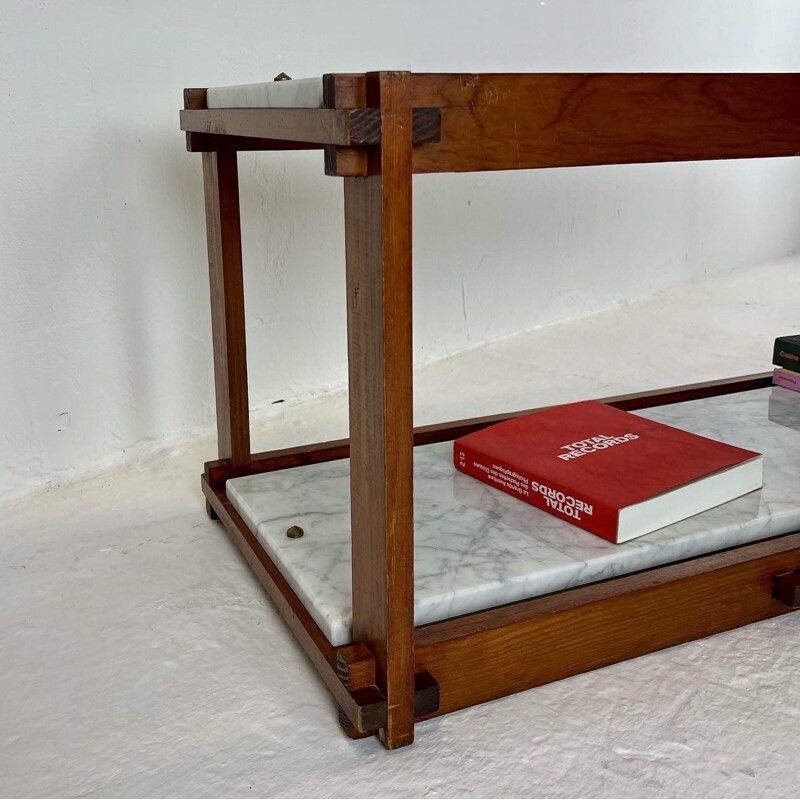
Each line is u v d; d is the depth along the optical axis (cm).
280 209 158
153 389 146
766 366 183
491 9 185
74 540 116
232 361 114
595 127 67
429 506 102
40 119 126
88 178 132
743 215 267
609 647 86
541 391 171
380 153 62
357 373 71
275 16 151
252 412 164
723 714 79
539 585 86
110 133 133
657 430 113
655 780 71
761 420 129
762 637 91
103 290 137
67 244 132
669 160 70
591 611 84
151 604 100
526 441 111
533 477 101
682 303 236
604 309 231
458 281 196
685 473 98
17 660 89
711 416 132
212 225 111
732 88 71
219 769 74
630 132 68
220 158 107
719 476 99
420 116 62
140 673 87
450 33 179
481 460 109
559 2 197
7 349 129
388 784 71
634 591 86
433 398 169
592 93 66
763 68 253
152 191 139
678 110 69
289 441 149
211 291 115
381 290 65
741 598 92
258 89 82
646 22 217
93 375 138
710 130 71
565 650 84
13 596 102
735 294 244
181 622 96
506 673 82
